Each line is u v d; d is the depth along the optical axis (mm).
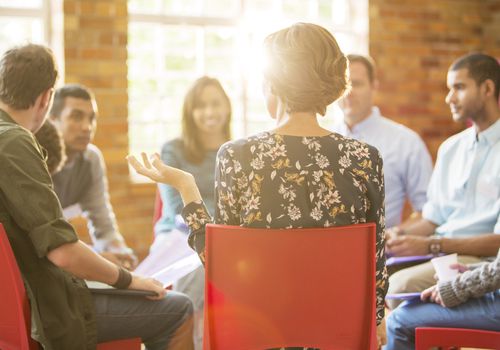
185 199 1633
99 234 3023
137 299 1897
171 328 1938
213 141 3291
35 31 4418
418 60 5168
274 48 1549
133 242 4434
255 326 1478
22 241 1721
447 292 1961
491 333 1928
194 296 2654
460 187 2586
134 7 4664
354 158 1546
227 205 1524
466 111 2531
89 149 3016
